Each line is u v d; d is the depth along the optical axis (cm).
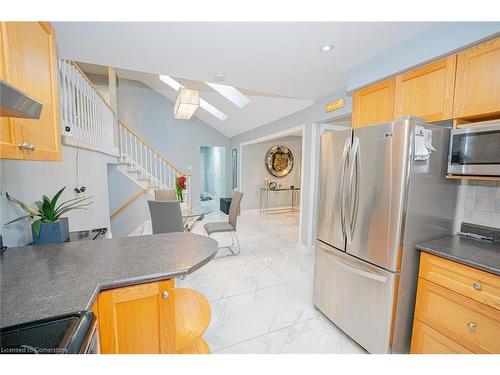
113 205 464
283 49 183
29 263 107
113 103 473
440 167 152
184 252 121
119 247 128
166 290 102
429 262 137
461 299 122
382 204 147
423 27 152
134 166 524
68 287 87
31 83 107
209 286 253
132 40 170
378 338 150
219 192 876
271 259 331
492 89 127
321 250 199
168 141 642
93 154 292
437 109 153
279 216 645
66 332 66
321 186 198
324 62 205
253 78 246
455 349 125
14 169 143
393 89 180
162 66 216
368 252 156
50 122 122
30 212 141
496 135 126
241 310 210
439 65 151
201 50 185
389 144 142
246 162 671
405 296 147
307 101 349
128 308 96
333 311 186
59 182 204
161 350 104
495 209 153
